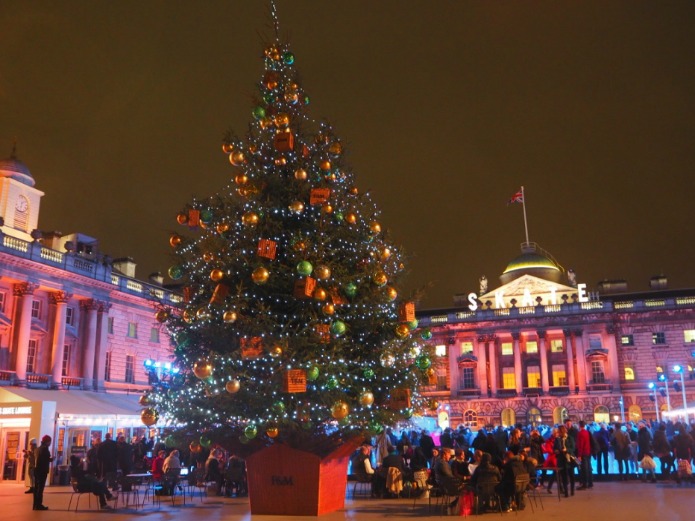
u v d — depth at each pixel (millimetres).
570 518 16359
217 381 15930
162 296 57562
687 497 20109
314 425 17328
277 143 17953
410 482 21953
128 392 53375
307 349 16328
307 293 16078
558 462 21438
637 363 74000
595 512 17344
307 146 19062
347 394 17422
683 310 73250
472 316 80312
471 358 79062
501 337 80250
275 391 15852
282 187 18359
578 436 23906
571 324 76625
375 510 18516
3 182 51750
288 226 18125
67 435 38625
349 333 17750
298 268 15961
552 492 22547
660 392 68750
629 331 75188
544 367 76500
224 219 18234
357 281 17672
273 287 17000
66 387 47000
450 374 79562
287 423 16062
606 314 75125
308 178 18625
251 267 17219
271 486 17547
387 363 16844
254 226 17438
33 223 54031
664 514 16672
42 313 47094
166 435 18094
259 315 16156
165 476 22000
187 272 18750
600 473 26641
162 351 58312
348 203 18969
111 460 25375
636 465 28031
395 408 18094
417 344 19266
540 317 77625
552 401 75250
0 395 32938
